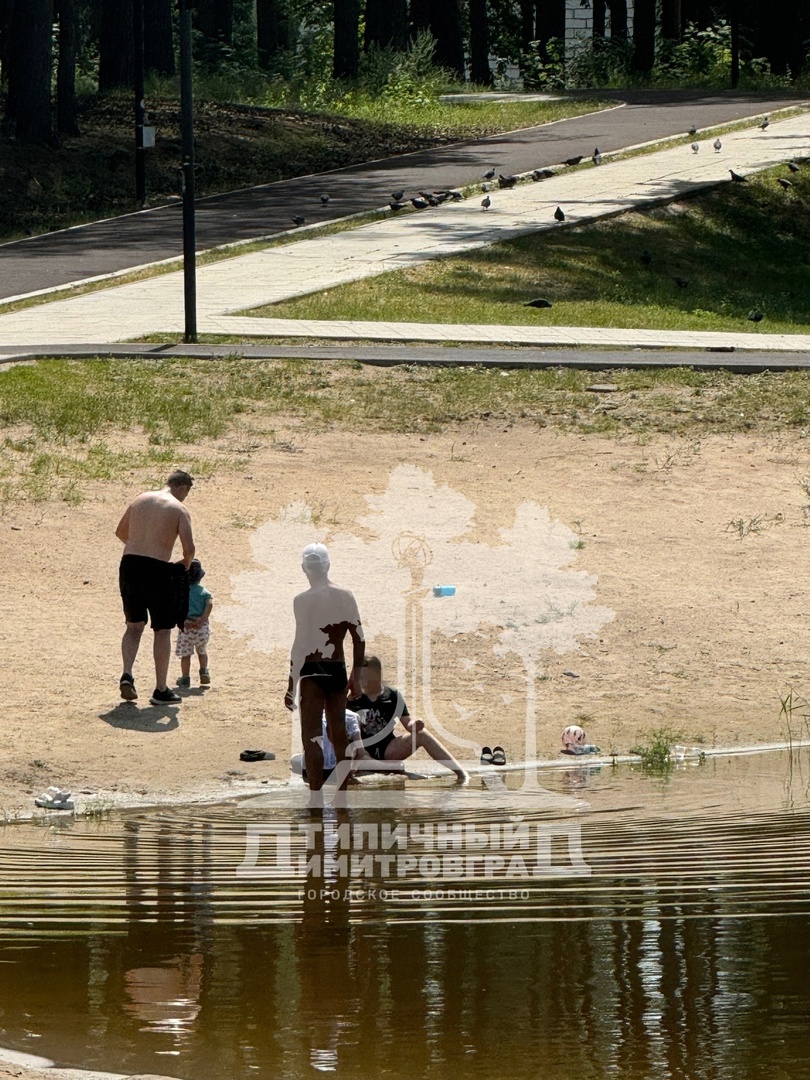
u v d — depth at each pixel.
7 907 19.09
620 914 18.64
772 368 63.69
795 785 26.89
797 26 171.75
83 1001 15.81
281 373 60.09
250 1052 14.51
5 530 42.03
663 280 88.69
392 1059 14.36
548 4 184.88
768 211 105.56
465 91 171.00
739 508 48.50
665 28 184.12
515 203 103.25
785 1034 14.78
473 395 58.50
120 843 22.64
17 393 54.88
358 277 80.06
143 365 60.34
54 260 89.00
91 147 120.75
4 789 26.17
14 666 33.38
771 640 37.88
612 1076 13.95
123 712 31.14
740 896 19.31
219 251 89.25
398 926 18.30
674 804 25.17
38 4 117.00
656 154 122.00
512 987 16.09
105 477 47.38
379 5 171.38
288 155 126.00
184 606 31.94
